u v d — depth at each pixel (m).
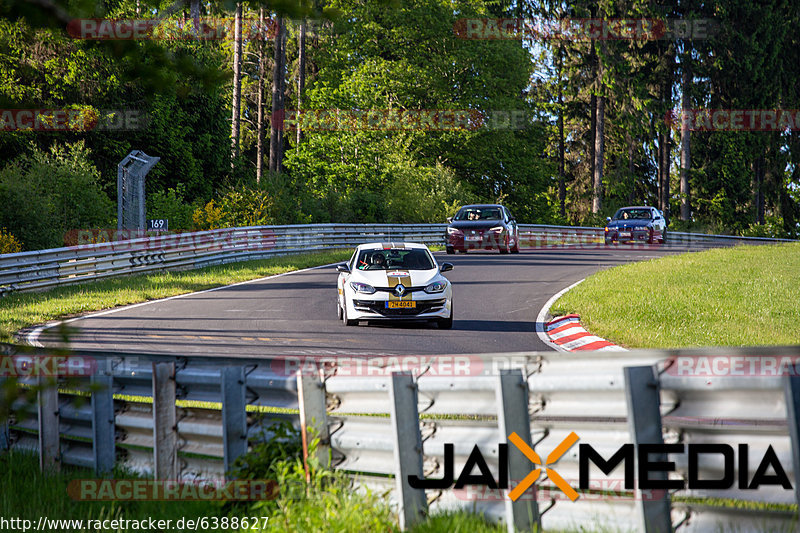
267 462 13.81
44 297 47.09
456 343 32.09
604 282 49.84
